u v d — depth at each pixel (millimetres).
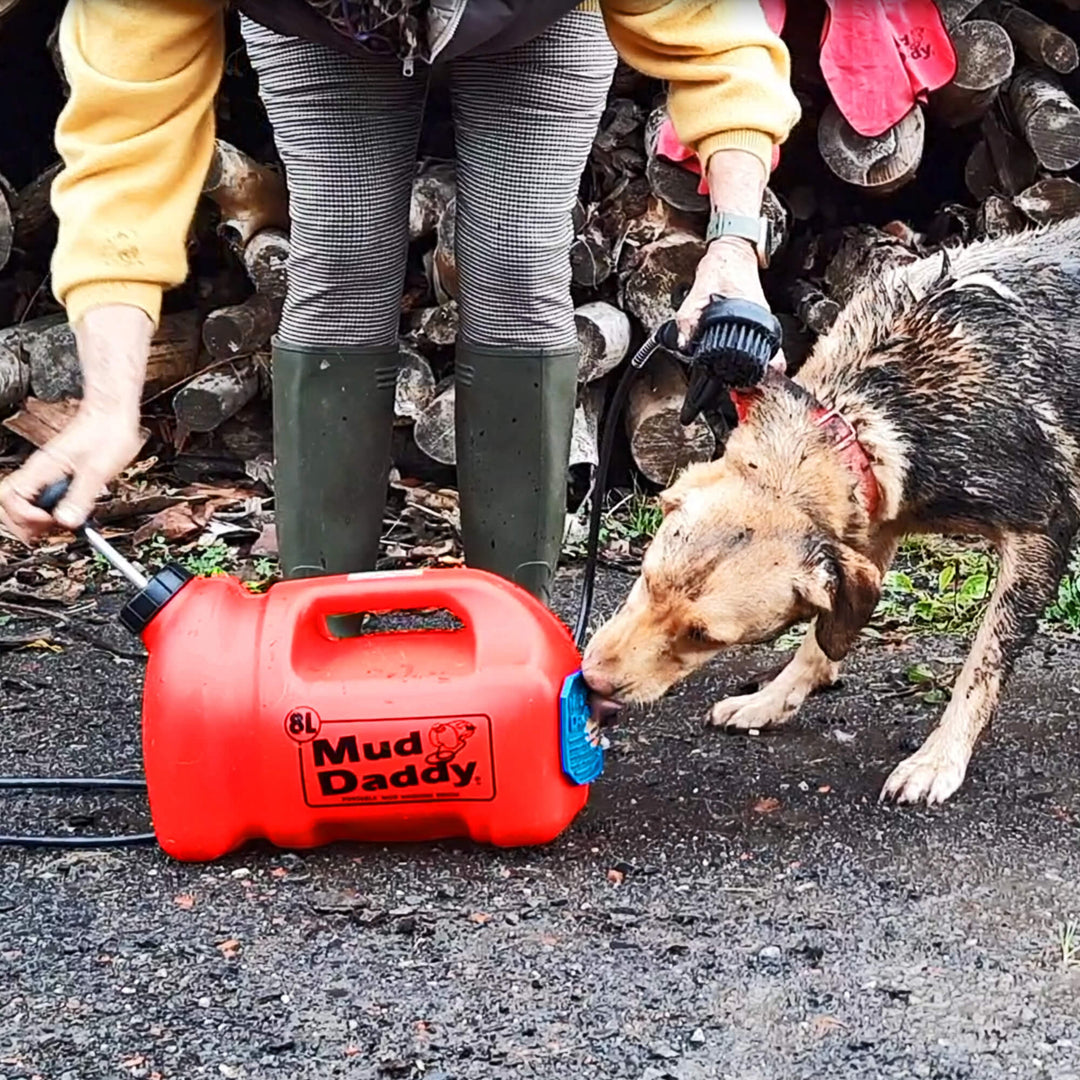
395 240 1932
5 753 1985
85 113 1521
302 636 1695
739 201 1674
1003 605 1887
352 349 1947
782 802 1853
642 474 2922
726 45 1649
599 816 1812
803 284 3033
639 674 1711
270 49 1843
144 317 1542
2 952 1550
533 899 1637
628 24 1641
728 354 1622
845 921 1608
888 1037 1440
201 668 1651
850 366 1857
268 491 2949
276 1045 1425
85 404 1525
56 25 3086
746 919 1610
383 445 2006
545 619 1717
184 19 1527
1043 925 1604
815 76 2857
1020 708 2129
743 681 2223
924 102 2775
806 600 1732
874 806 1844
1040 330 1877
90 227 1521
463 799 1667
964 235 2984
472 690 1646
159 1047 1424
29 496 1502
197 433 2984
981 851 1742
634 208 2871
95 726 2068
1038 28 2924
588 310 2814
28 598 2531
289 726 1639
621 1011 1471
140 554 2707
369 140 1862
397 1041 1432
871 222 3137
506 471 1995
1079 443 1889
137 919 1603
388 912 1609
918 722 2074
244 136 3199
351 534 2004
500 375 1962
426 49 1535
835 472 1763
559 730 1673
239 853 1711
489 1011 1470
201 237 3088
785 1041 1434
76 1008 1472
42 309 3158
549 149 1872
